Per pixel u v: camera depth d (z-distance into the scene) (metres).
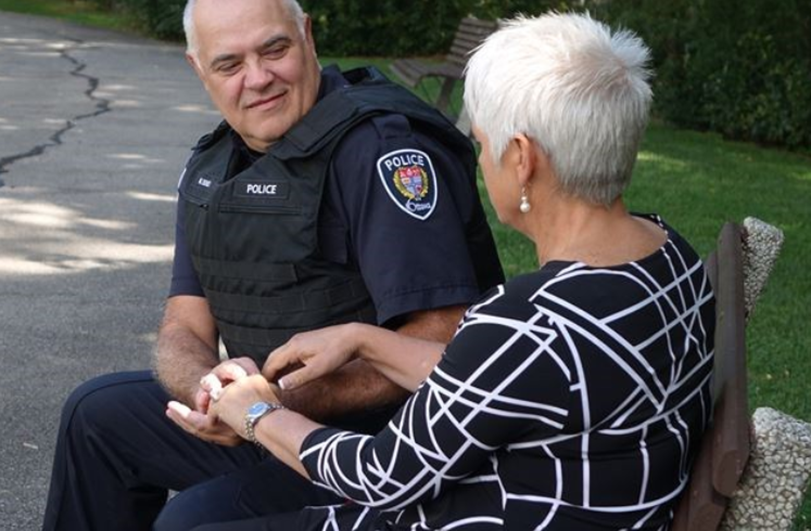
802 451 1.91
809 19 13.08
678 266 2.13
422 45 20.16
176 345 2.95
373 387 2.61
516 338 1.98
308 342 2.53
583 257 2.08
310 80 2.81
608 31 2.14
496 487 2.06
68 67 16.45
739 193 9.59
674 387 2.05
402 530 2.19
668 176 10.22
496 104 2.10
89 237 7.56
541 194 2.12
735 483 1.90
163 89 14.66
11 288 6.44
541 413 1.98
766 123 12.98
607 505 2.03
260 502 2.64
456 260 2.60
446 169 2.74
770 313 5.98
